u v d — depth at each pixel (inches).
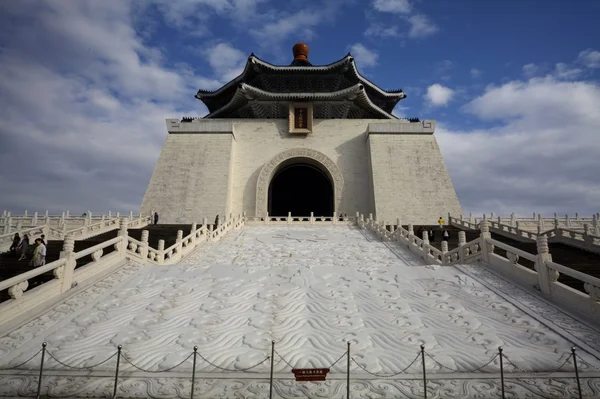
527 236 836.0
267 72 1448.1
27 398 209.3
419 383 226.4
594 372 235.1
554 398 210.1
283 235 890.7
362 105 1473.9
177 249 625.0
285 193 1829.5
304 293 369.4
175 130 1365.7
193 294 367.9
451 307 337.7
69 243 374.0
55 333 287.4
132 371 238.4
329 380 229.6
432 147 1352.1
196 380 228.4
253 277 412.5
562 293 334.0
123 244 468.8
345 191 1358.3
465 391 217.6
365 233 918.4
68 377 230.5
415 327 300.5
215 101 1680.6
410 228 740.7
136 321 309.1
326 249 741.9
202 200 1279.5
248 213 1334.9
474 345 271.9
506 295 361.7
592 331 286.2
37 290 330.0
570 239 723.4
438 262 566.6
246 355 257.4
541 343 272.5
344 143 1411.2
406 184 1302.9
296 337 283.3
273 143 1407.5
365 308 336.8
